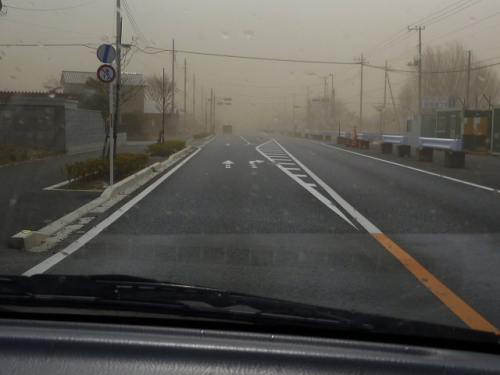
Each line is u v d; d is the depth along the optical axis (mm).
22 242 6035
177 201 9648
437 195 10633
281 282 4824
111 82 10711
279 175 14445
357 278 4988
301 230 7246
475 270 5324
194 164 18016
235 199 9961
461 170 16375
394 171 15844
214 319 2676
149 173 14586
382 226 7531
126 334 2416
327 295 4441
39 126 20922
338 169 16391
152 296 2936
